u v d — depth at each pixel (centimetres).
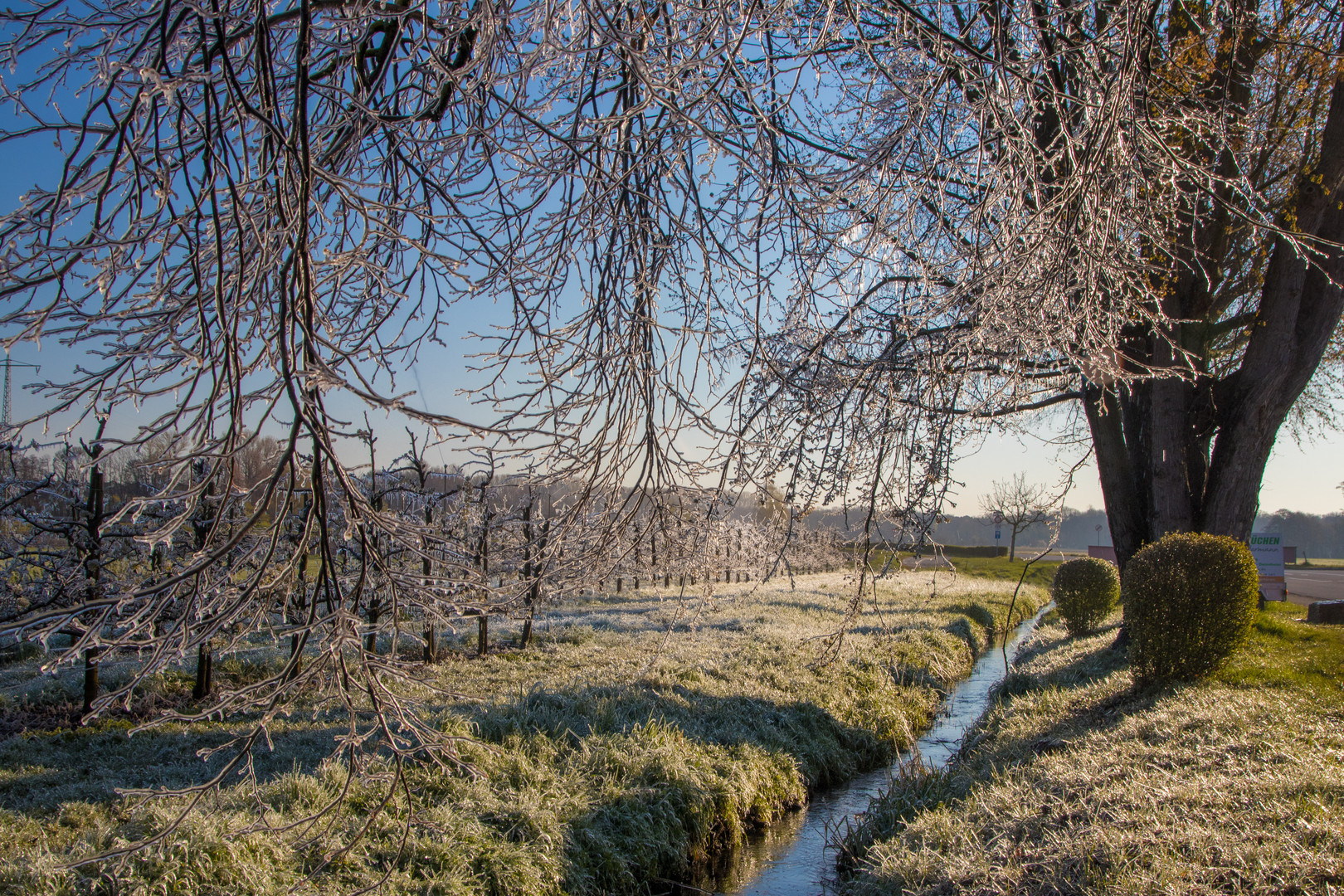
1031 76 300
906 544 370
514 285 294
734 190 353
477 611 298
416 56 263
